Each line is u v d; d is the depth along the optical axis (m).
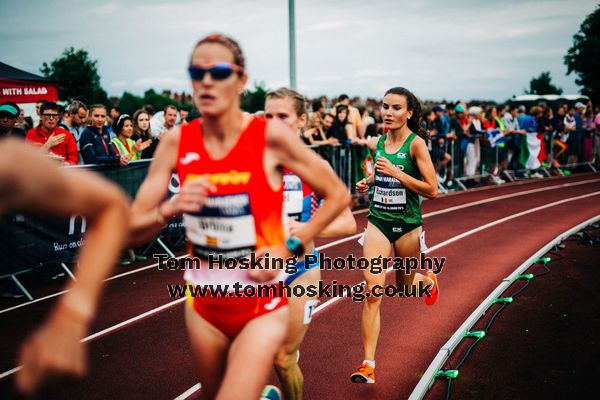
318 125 10.11
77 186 1.12
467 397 3.54
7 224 5.62
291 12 10.33
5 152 1.02
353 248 7.78
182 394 3.63
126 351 4.36
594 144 17.72
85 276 1.14
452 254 7.47
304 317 2.87
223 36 2.05
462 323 4.90
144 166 7.02
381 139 4.26
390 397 3.58
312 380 3.84
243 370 2.03
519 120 15.34
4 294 5.86
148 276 6.58
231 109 2.06
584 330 4.62
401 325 4.88
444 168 12.91
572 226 9.20
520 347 4.32
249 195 2.08
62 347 1.09
